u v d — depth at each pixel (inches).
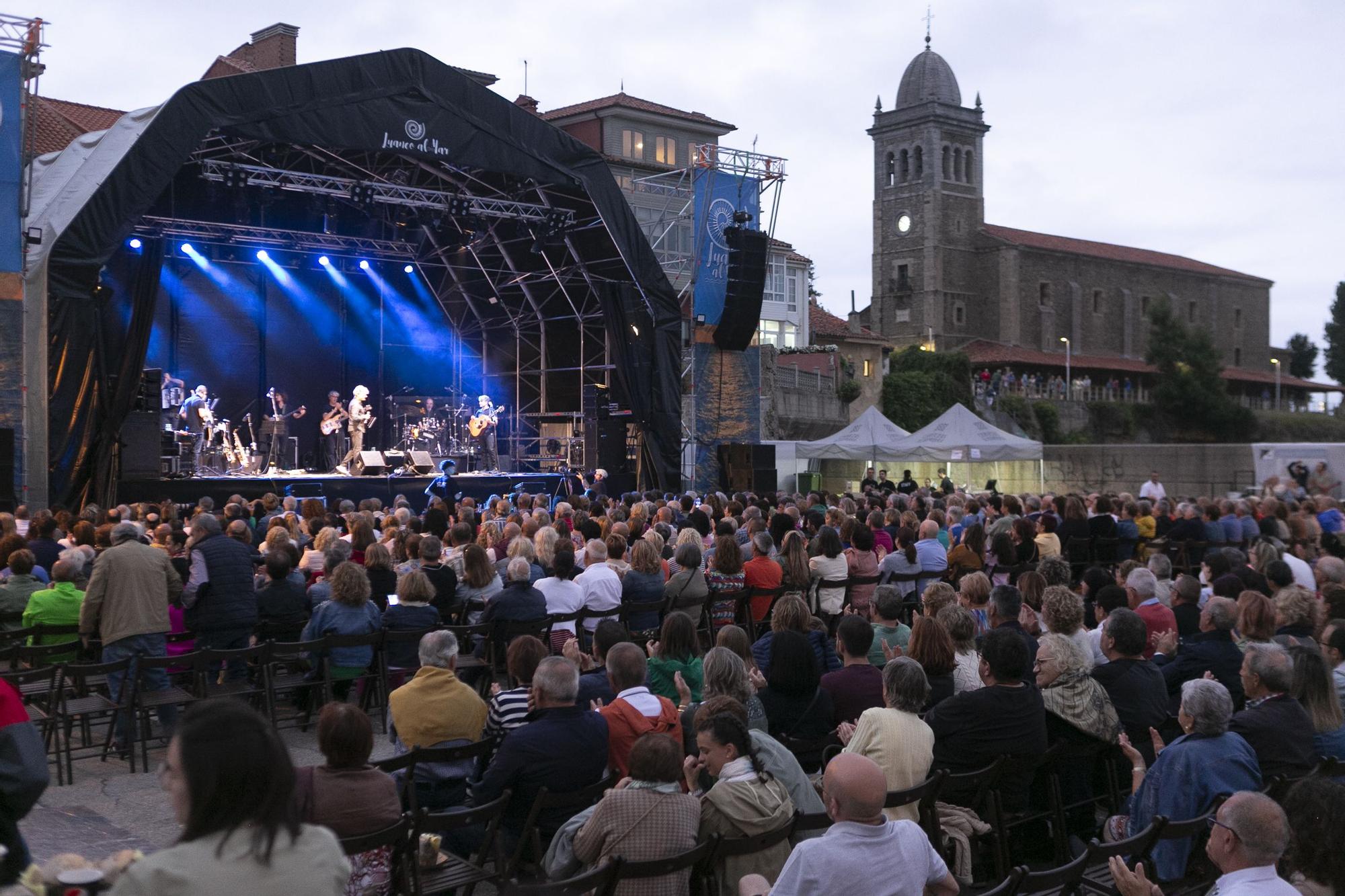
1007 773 241.3
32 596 367.2
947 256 3221.0
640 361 996.6
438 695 248.1
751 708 244.4
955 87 3284.9
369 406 1187.3
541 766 220.2
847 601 471.2
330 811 178.5
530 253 1101.1
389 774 248.4
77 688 364.5
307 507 555.2
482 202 1000.2
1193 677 299.3
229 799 97.3
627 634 286.5
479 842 240.8
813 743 252.2
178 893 94.4
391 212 1086.4
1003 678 243.1
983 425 1157.1
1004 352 3070.9
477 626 365.7
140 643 346.9
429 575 402.0
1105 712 260.4
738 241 1053.2
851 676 268.8
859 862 159.2
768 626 454.3
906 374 2247.8
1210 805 216.5
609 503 658.2
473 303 1233.4
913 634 274.8
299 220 1083.3
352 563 365.1
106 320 800.3
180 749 98.6
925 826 224.8
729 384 1103.6
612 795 189.5
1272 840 154.0
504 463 1167.6
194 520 385.7
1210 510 709.9
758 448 1099.9
